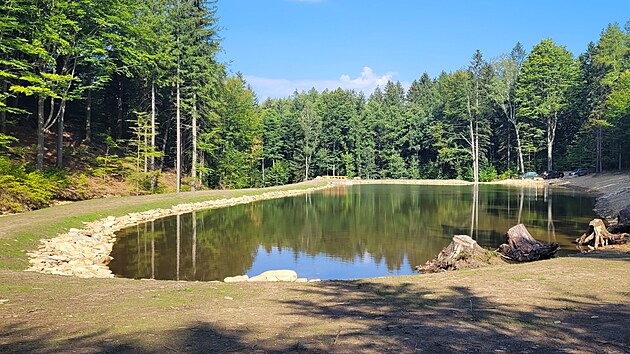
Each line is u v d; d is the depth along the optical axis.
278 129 68.69
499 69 58.69
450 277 7.80
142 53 28.34
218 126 41.06
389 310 5.47
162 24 31.97
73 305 5.83
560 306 5.50
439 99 70.00
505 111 57.78
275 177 62.88
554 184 46.06
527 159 60.31
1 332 4.53
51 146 29.80
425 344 4.04
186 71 32.38
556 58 53.25
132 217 20.16
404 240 16.17
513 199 30.41
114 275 10.84
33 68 23.80
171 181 37.09
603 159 46.56
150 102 36.22
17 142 27.81
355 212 25.31
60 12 22.39
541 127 57.31
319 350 3.88
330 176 70.06
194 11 33.03
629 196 24.48
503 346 3.97
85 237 14.05
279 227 19.47
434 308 5.54
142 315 5.27
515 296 6.12
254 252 14.04
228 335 4.39
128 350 3.91
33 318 5.12
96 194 26.78
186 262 12.45
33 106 32.22
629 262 8.91
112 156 29.36
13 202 18.56
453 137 61.41
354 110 72.38
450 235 17.06
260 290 6.90
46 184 20.53
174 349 3.94
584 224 18.61
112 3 25.11
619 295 6.06
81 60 26.83
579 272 7.83
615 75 50.97
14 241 11.55
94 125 36.16
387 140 71.81
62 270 10.05
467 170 61.38
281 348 3.95
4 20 20.09
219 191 34.97
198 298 6.29
